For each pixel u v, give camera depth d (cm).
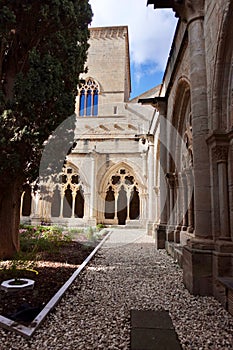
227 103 392
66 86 673
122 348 233
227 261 364
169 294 394
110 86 2095
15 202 641
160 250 846
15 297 359
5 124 514
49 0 556
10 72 630
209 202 412
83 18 716
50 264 588
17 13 560
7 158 511
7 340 246
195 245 403
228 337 258
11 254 605
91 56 2162
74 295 381
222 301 349
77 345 238
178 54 611
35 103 545
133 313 315
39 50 625
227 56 382
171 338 250
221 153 391
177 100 711
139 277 497
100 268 572
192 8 470
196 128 437
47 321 288
